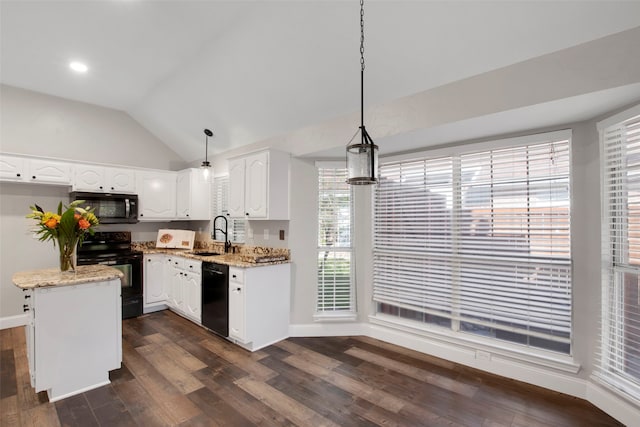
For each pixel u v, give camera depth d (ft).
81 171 13.69
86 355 8.36
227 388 8.43
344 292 12.26
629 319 7.02
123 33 9.28
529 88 6.88
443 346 10.16
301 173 12.17
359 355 10.44
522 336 9.09
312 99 10.15
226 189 15.58
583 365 7.91
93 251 14.55
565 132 8.06
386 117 9.28
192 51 10.16
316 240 12.23
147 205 15.60
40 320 7.72
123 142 15.92
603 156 7.41
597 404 7.52
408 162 11.14
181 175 16.35
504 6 6.12
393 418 7.19
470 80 7.68
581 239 7.94
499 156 9.19
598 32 5.98
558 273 8.30
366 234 12.17
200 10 8.20
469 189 9.77
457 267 10.01
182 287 13.99
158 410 7.47
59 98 14.07
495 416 7.25
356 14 7.24
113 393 8.18
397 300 11.37
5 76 12.16
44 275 8.59
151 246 16.89
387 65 8.16
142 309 14.61
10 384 8.64
